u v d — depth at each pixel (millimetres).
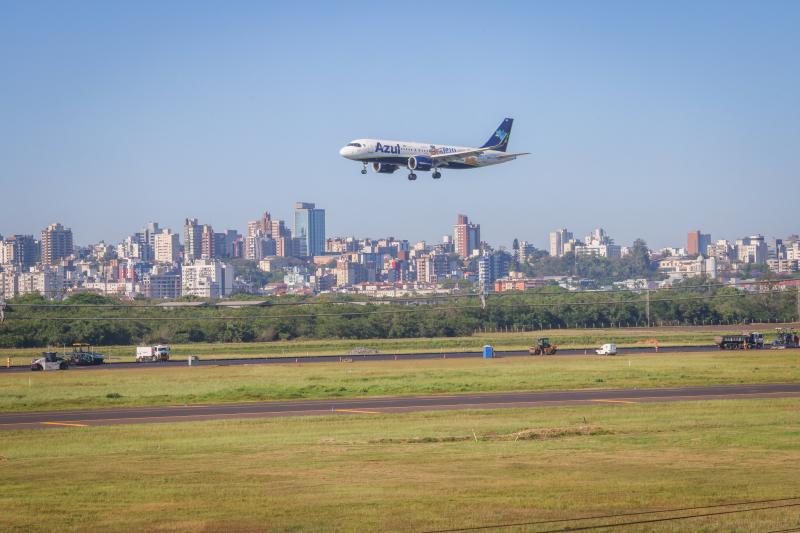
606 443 127125
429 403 183500
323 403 187375
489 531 80750
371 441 129750
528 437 132625
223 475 105250
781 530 81188
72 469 109500
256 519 84500
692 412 160375
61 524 83188
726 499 91938
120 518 85062
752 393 194875
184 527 82000
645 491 95438
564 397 192125
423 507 88750
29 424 156375
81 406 186500
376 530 80750
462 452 120562
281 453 120500
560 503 90125
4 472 107688
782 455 116938
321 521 83750
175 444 129125
